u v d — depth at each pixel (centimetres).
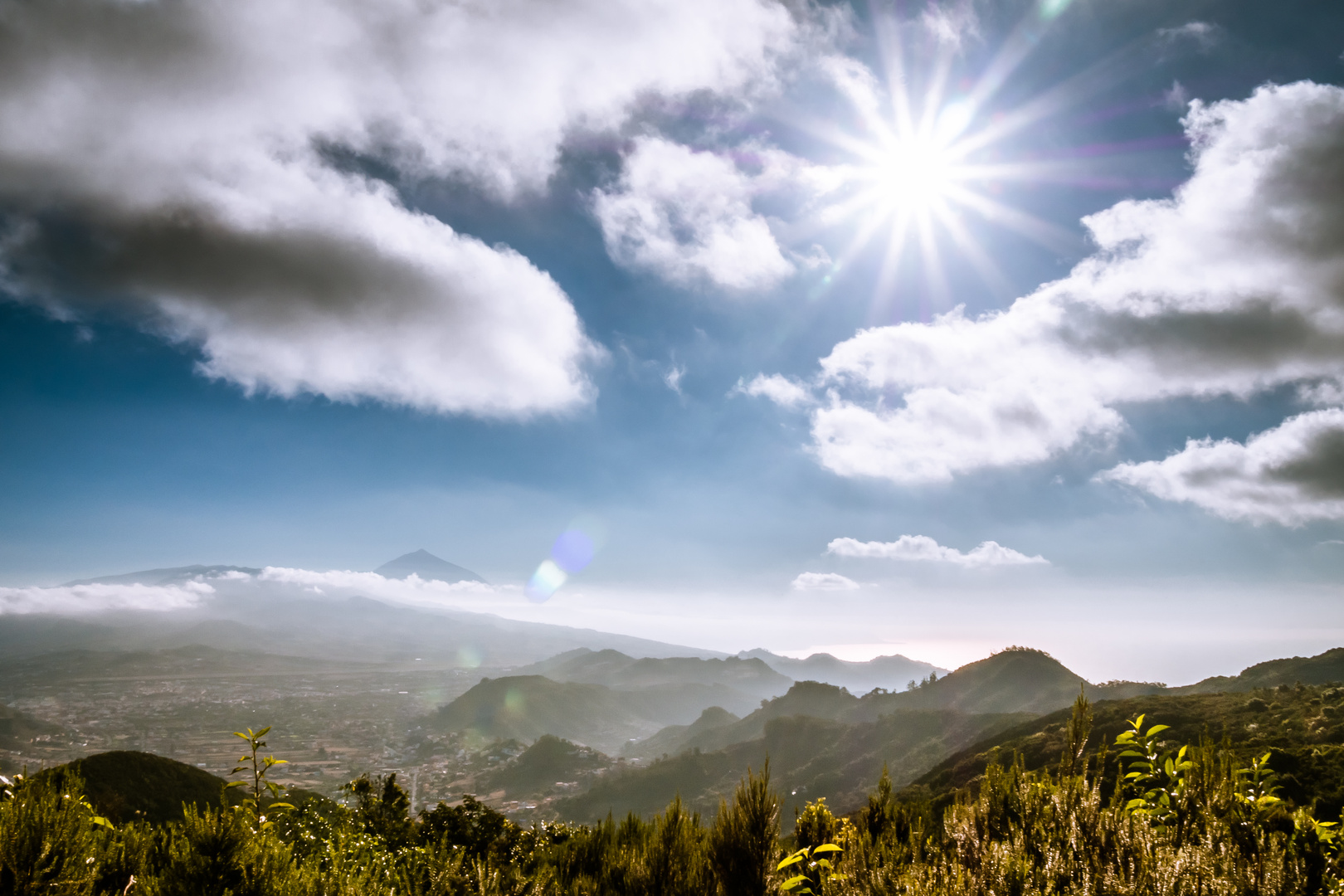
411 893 379
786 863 362
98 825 351
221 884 305
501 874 409
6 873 280
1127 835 340
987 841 377
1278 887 275
